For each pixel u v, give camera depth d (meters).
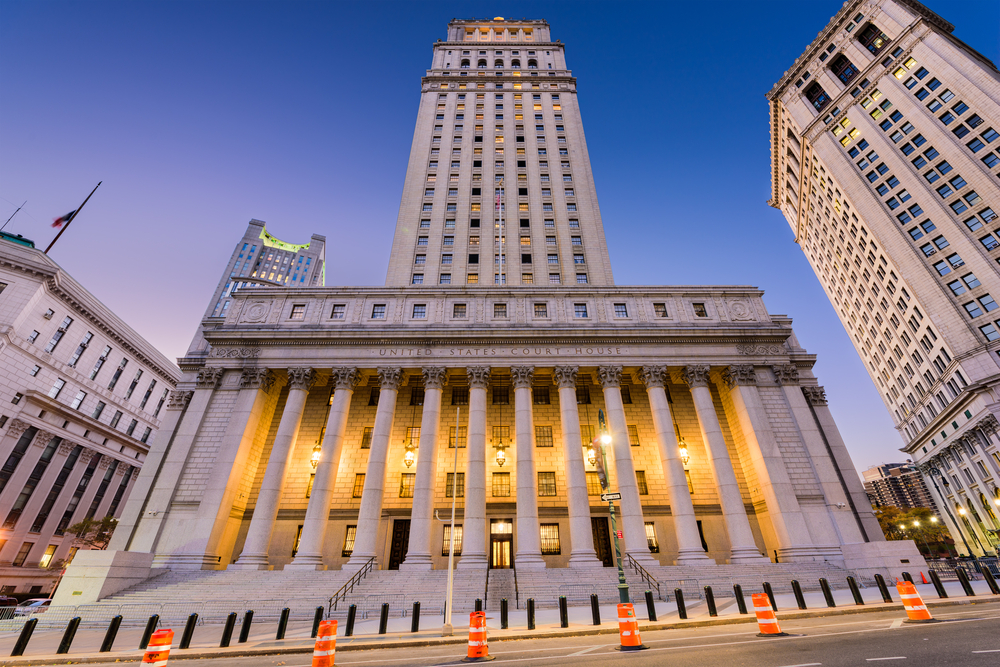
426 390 34.25
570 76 73.50
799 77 89.62
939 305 62.34
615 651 11.62
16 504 54.84
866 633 12.00
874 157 73.38
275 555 32.72
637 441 37.03
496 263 52.16
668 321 37.81
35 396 55.78
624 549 29.27
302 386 34.34
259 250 162.62
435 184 59.06
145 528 29.19
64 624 20.44
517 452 32.12
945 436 68.50
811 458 32.12
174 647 13.84
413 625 16.00
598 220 56.53
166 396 79.81
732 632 13.84
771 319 38.19
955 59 65.88
